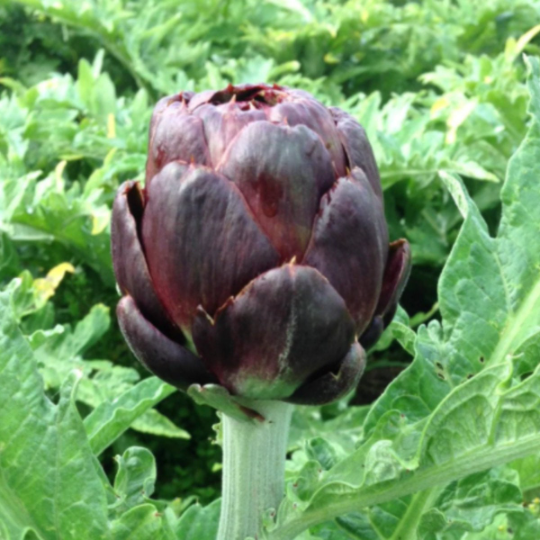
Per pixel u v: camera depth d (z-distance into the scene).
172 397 0.77
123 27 1.06
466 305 0.42
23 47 1.13
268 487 0.35
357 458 0.36
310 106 0.30
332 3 1.41
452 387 0.42
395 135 0.86
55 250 0.82
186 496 0.76
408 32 1.13
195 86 1.06
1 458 0.33
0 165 0.77
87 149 0.88
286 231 0.29
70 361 0.71
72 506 0.34
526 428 0.32
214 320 0.29
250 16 1.21
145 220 0.30
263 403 0.33
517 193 0.42
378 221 0.30
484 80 0.91
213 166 0.29
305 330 0.29
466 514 0.40
